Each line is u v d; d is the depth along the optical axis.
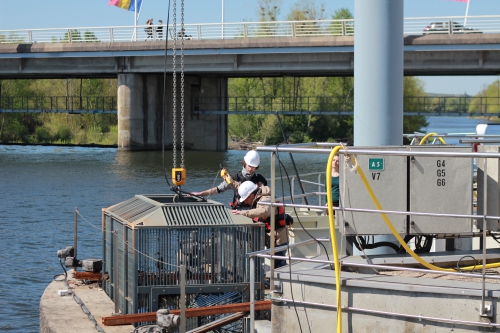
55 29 54.22
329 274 6.12
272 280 6.25
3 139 99.00
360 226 6.61
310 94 91.50
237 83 94.56
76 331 8.51
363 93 8.02
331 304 5.98
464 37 42.53
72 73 55.69
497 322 5.41
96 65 54.94
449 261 6.83
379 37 7.92
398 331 5.72
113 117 102.75
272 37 47.84
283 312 6.21
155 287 8.64
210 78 61.25
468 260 6.89
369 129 7.99
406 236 7.37
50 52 53.69
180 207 8.98
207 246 8.82
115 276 9.29
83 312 9.34
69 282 11.02
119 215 9.64
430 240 7.32
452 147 6.80
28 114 100.38
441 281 5.80
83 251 19.42
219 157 52.91
